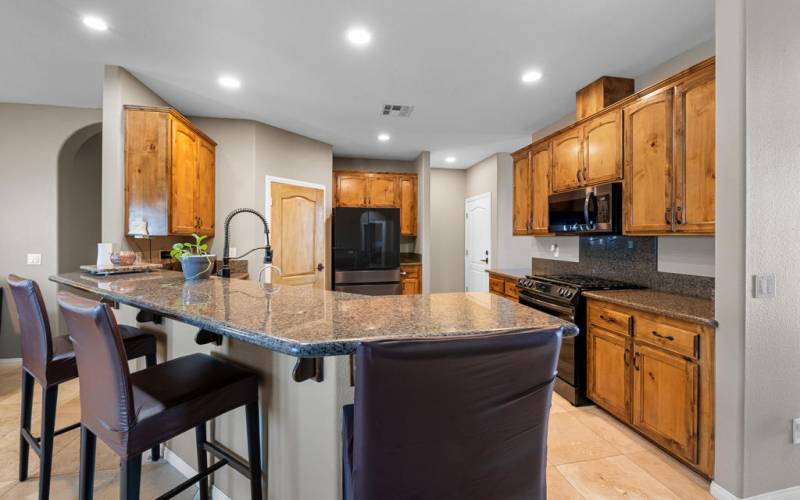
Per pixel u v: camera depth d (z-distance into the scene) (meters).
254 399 1.35
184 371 1.37
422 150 5.21
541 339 0.75
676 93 2.15
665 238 2.61
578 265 3.52
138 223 2.69
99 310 1.02
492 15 2.09
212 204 3.64
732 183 1.65
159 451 1.96
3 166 3.37
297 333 0.93
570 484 1.85
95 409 1.15
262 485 1.42
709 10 2.05
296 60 2.60
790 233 1.69
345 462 1.01
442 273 6.34
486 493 0.75
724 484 1.70
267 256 2.02
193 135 3.20
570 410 2.62
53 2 1.96
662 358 2.01
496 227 5.37
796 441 1.69
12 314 3.42
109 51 2.48
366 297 1.55
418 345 0.67
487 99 3.33
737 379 1.64
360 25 2.19
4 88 3.08
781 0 1.67
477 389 0.71
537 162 3.61
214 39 2.34
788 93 1.68
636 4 2.00
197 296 1.50
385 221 4.98
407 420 0.69
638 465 2.00
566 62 2.65
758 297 1.64
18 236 3.41
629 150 2.50
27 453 1.85
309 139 4.60
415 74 2.83
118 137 2.69
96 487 1.79
